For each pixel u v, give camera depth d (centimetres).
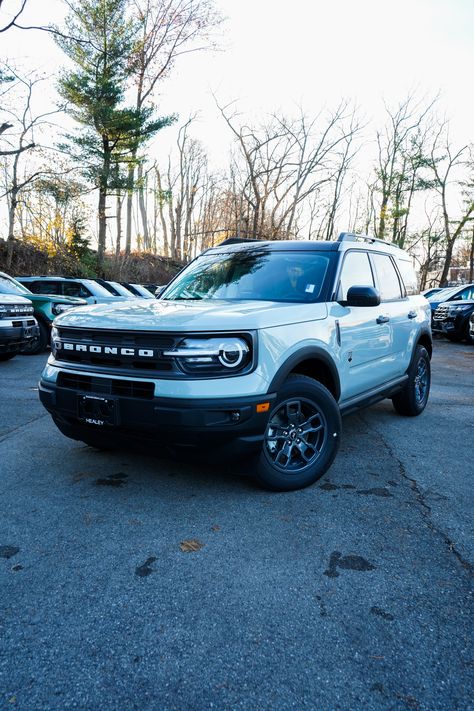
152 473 358
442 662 181
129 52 2497
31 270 2350
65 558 246
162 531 274
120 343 302
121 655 182
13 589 220
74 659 180
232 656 182
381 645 189
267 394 297
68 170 2170
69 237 2472
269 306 333
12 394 625
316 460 341
